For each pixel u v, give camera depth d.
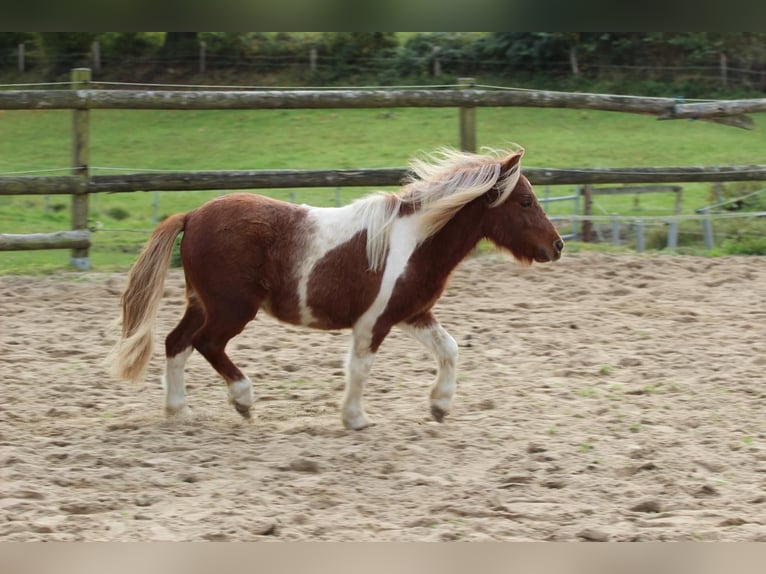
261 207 7.56
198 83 39.75
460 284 12.59
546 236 7.63
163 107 12.98
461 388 8.86
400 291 7.45
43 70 40.03
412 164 7.85
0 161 30.59
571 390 8.80
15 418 7.80
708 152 30.33
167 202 26.50
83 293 12.01
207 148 31.94
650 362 9.69
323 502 6.10
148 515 5.78
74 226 13.11
